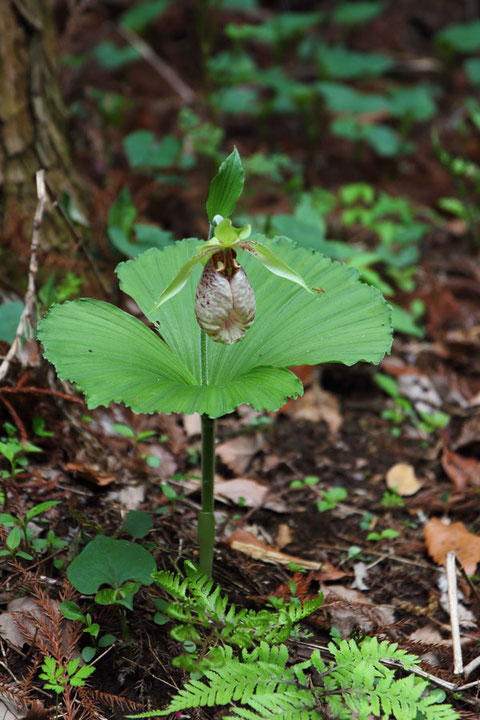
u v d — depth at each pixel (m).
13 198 4.04
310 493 3.68
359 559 3.25
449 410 4.48
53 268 4.02
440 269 5.90
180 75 8.65
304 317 2.64
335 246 4.50
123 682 2.47
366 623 2.80
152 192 5.50
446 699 2.51
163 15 9.26
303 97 7.04
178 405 2.23
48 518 3.06
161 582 2.38
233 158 2.25
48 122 4.26
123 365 2.40
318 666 2.33
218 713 2.41
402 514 3.60
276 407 2.23
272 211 6.07
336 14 8.77
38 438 3.42
